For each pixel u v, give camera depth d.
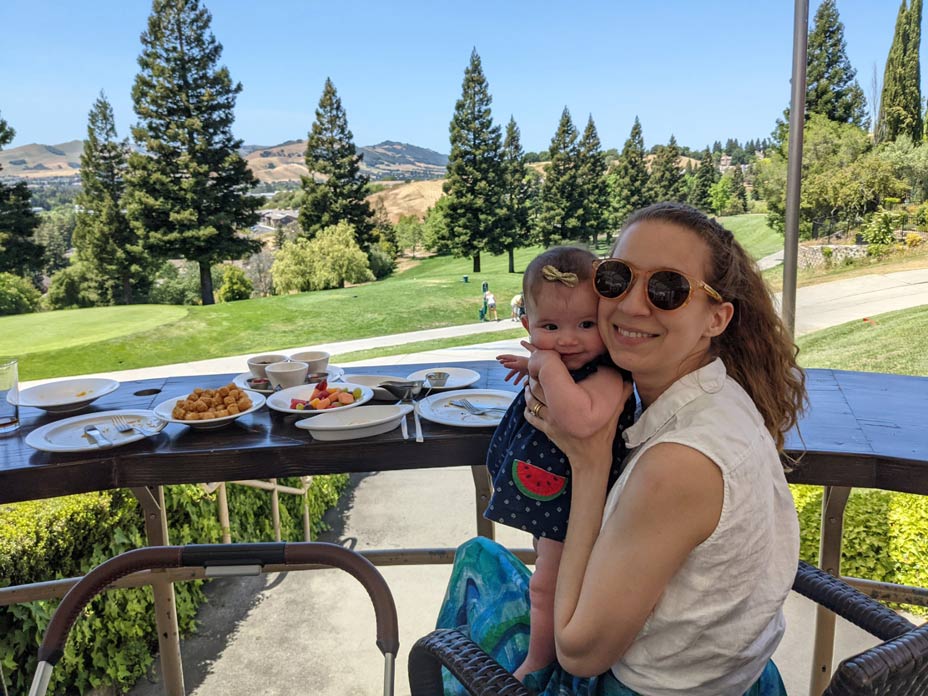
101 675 3.05
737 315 1.07
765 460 0.93
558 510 1.24
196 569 2.10
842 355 9.09
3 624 2.61
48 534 2.75
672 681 0.96
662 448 0.90
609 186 24.83
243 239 28.86
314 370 2.45
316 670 3.23
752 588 0.93
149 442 1.84
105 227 27.41
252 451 1.76
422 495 5.56
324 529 5.01
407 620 3.58
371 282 30.20
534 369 1.17
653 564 0.89
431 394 2.25
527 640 1.33
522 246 27.64
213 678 3.21
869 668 0.69
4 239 24.19
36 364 17.91
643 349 1.00
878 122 11.05
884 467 1.61
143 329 21.06
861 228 11.23
